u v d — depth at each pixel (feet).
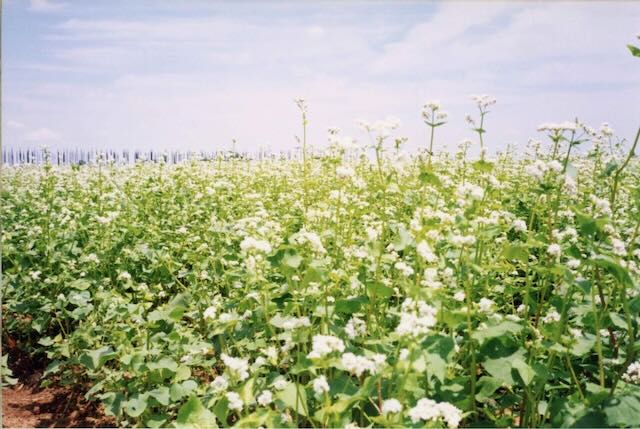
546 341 14.05
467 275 14.06
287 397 13.19
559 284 18.04
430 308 12.78
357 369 11.44
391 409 10.97
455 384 13.89
